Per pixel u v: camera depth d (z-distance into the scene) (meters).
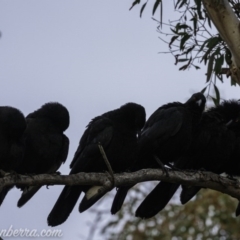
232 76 22.47
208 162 23.95
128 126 22.41
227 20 22.02
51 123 22.59
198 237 31.09
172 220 31.53
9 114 20.84
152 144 22.42
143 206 22.16
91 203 20.67
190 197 23.45
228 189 21.72
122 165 22.27
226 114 24.52
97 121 22.44
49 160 22.31
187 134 22.78
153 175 20.52
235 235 31.08
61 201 21.11
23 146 21.14
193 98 23.55
